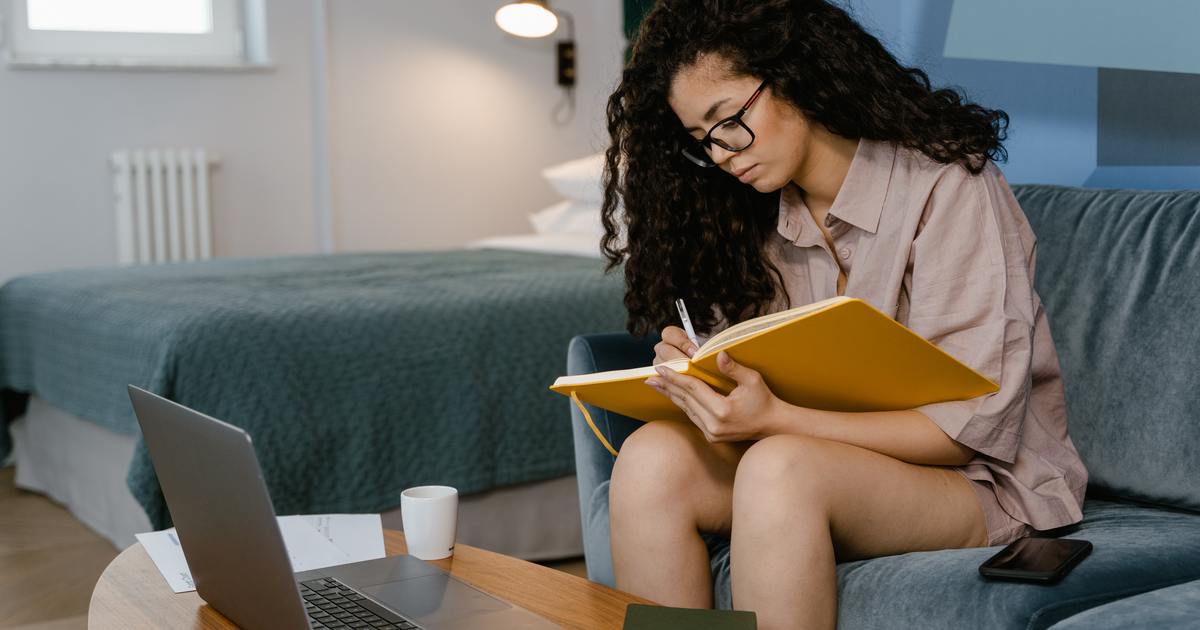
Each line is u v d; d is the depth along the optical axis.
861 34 1.31
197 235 3.95
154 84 3.88
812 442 1.12
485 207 4.53
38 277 2.92
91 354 2.33
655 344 1.55
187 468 0.96
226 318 2.04
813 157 1.34
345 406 2.06
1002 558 1.05
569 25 4.57
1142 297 1.39
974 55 1.91
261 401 1.99
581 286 2.48
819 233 1.39
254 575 0.90
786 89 1.27
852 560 1.20
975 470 1.23
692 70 1.29
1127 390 1.38
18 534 2.62
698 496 1.21
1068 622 0.92
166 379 1.94
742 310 1.47
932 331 1.22
